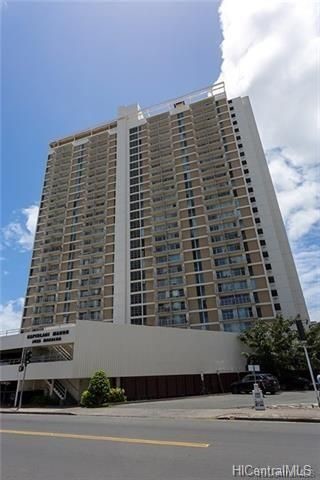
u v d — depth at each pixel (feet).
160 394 97.45
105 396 73.20
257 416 40.32
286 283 197.77
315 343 121.60
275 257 207.62
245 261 197.77
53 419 46.93
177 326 195.00
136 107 297.12
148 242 227.20
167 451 23.18
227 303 191.31
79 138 310.86
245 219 211.20
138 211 242.37
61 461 21.36
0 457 22.84
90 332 88.58
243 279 194.08
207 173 235.40
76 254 245.04
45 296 237.66
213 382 113.91
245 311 185.06
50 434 31.73
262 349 124.98
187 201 231.91
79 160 292.81
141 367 95.96
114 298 215.31
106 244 237.86
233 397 80.23
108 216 249.75
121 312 208.64
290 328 138.00
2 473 19.10
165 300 203.92
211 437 27.94
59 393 83.82
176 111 274.57
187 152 250.16
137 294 212.84
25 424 40.40
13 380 90.22
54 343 88.17
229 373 120.67
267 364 123.34
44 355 94.79
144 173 256.32
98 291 223.30
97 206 258.78
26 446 26.22
